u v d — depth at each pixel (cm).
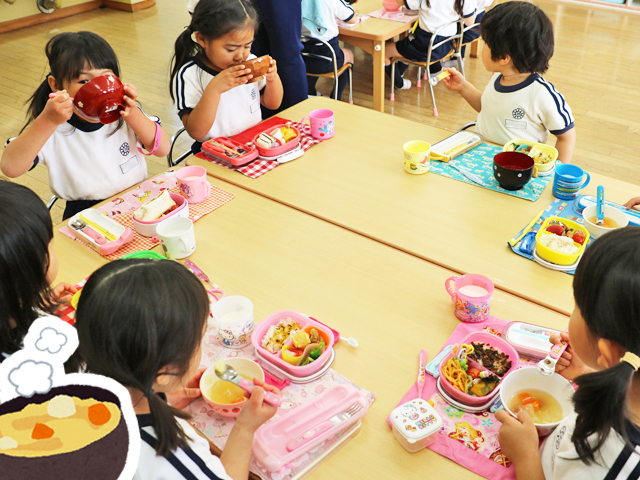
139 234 140
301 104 212
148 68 464
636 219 131
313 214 146
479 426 88
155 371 69
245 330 105
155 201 140
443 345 104
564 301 112
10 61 490
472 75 421
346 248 132
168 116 381
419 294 116
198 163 174
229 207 150
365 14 363
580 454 65
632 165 299
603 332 64
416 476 81
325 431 85
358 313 112
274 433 86
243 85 199
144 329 66
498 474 81
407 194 152
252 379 96
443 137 182
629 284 60
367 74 441
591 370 93
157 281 69
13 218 74
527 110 174
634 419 63
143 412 74
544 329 103
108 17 611
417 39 345
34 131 140
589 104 366
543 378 90
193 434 79
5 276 74
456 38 368
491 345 101
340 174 163
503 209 143
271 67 186
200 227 142
